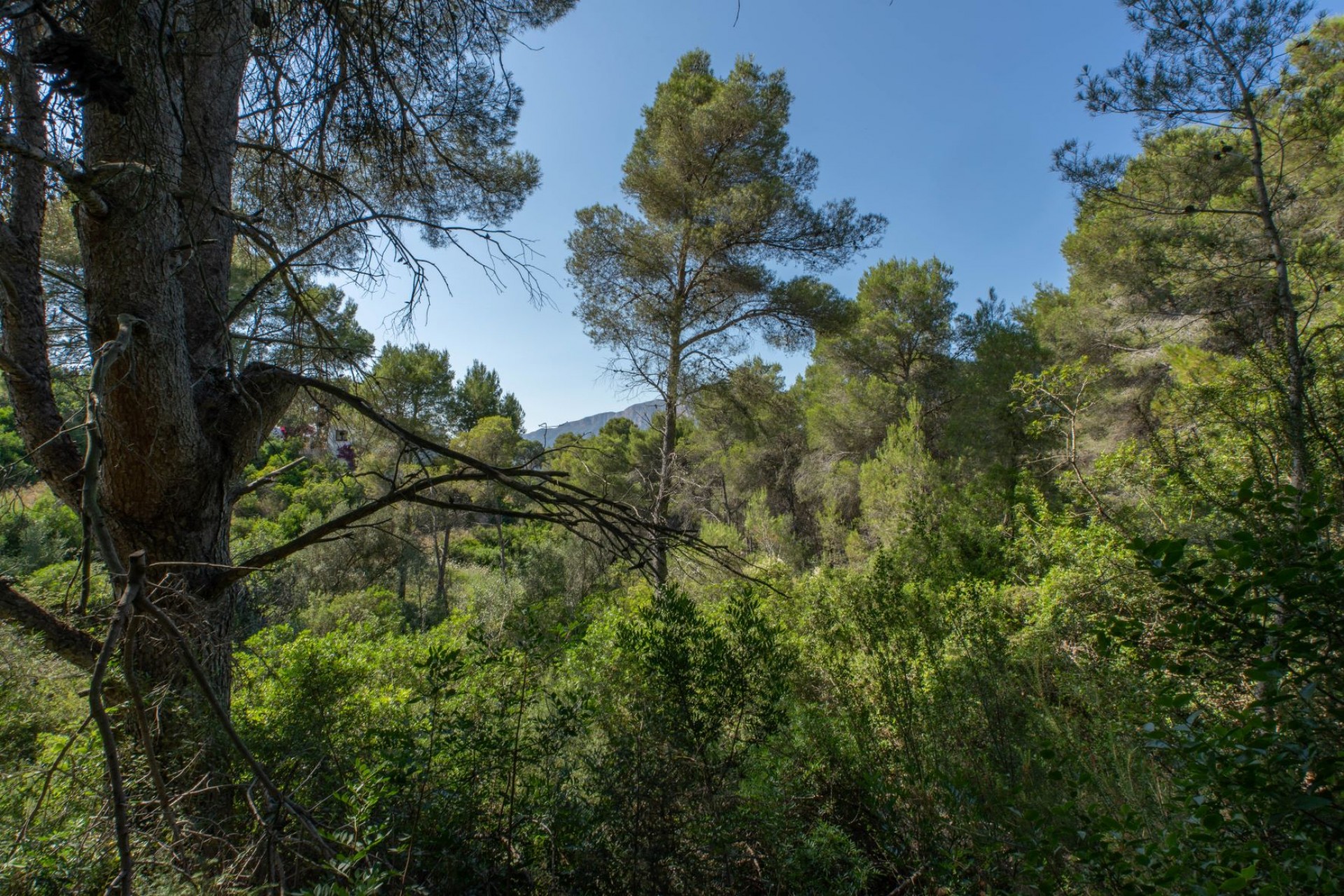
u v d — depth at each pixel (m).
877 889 2.87
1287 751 1.38
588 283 11.02
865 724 3.21
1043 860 1.95
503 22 3.09
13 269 2.92
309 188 3.37
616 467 14.08
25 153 2.06
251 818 2.48
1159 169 6.21
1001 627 3.79
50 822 1.98
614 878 2.44
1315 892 1.28
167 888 1.78
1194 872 1.51
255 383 3.39
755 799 2.69
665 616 2.81
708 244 10.30
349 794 2.29
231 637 3.12
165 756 2.38
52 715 2.90
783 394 12.20
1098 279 8.91
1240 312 5.16
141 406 2.73
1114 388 10.21
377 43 2.41
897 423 15.73
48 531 6.39
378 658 4.40
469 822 2.54
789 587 4.37
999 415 11.69
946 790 2.66
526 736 2.80
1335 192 6.86
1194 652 1.64
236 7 2.22
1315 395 3.07
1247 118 5.04
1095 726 2.82
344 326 4.89
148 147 2.26
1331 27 6.86
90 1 1.92
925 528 5.52
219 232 3.39
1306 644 1.37
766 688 2.78
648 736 2.66
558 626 3.00
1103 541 4.74
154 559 2.95
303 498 18.64
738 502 19.20
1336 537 2.16
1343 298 4.64
